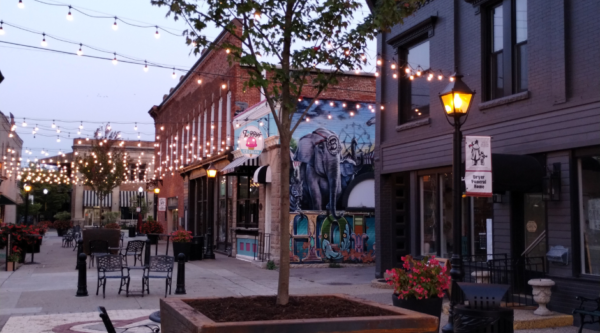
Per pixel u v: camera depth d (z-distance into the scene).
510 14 11.85
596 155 9.91
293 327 5.44
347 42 7.95
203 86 31.20
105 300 12.77
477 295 6.24
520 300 10.98
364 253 21.20
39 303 12.29
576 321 9.92
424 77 14.67
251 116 23.11
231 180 25.75
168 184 40.78
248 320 5.79
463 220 13.28
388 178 16.16
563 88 10.30
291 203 20.53
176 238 23.06
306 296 7.48
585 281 9.80
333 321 5.58
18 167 48.19
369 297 13.20
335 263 20.75
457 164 8.69
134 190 61.44
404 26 15.25
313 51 7.52
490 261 11.16
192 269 19.78
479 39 12.56
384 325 5.75
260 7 7.37
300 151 20.77
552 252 10.31
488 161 9.59
